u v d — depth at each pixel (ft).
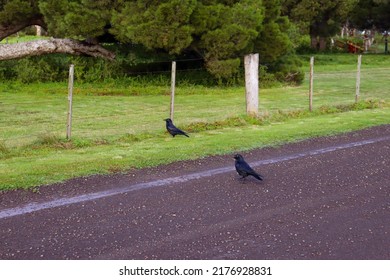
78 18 86.63
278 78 103.45
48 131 52.65
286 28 107.96
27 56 94.63
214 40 91.15
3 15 93.91
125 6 86.84
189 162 38.91
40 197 30.40
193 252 23.25
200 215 28.04
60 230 25.58
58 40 95.71
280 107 71.41
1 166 37.09
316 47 198.80
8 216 27.27
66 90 88.84
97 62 98.68
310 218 27.78
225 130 52.37
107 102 78.18
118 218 27.35
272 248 23.80
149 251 23.30
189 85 95.25
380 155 41.78
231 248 23.73
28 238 24.54
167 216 27.78
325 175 35.99
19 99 79.87
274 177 35.42
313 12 170.50
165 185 33.24
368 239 25.00
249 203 30.12
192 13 88.02
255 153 42.01
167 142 46.39
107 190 32.01
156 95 87.10
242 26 92.32
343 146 44.86
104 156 40.45
